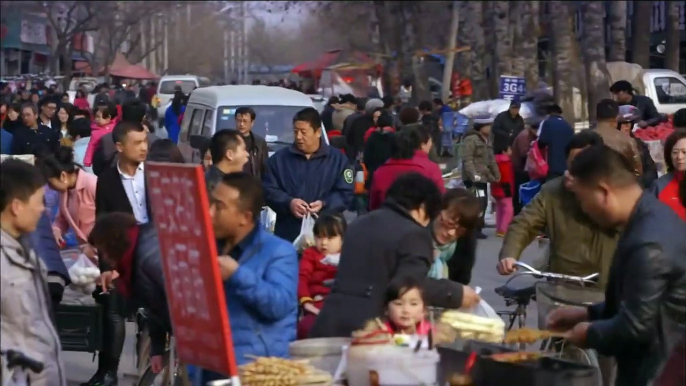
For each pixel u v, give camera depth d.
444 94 50.16
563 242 8.48
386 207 7.19
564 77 30.95
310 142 11.38
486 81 45.75
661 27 49.88
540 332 6.80
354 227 7.19
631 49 45.91
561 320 6.89
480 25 44.75
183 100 28.38
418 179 7.18
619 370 6.31
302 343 6.59
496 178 19.75
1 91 45.09
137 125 9.70
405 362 6.08
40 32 85.19
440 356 6.44
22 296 6.72
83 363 11.17
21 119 19.05
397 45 55.97
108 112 16.83
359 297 7.04
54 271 8.02
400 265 7.01
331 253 8.82
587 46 29.88
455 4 50.56
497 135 21.81
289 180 11.31
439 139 31.75
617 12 36.12
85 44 94.62
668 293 5.97
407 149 11.96
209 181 9.62
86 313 8.95
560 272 8.53
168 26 119.81
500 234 20.23
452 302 6.92
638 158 12.22
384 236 7.05
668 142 9.23
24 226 6.77
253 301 6.53
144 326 8.03
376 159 19.88
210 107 18.44
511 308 13.25
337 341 6.63
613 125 12.55
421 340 6.34
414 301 6.57
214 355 5.80
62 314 8.92
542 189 8.61
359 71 67.69
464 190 8.13
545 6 49.84
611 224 6.21
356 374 6.14
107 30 88.88
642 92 31.45
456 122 31.66
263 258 6.74
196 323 5.88
